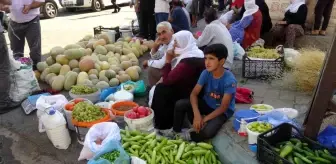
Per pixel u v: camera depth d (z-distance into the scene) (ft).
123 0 51.98
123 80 15.37
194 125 9.83
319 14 19.90
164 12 22.20
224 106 9.66
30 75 14.53
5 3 14.12
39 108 11.22
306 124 9.02
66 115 11.35
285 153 7.84
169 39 14.05
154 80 13.89
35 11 16.61
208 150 9.60
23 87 14.25
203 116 10.47
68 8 47.29
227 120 10.59
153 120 11.24
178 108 10.48
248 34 18.86
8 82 13.37
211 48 9.16
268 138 8.38
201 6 34.65
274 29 20.71
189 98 10.78
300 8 19.34
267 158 8.14
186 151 9.41
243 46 19.10
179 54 11.43
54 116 10.35
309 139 8.43
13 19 16.43
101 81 14.70
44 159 10.42
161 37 14.03
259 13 18.62
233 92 9.49
